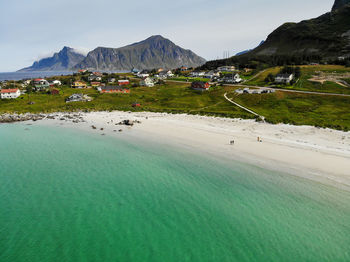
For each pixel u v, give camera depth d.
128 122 76.88
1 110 101.19
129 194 36.41
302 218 29.94
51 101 119.25
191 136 62.56
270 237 27.27
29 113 98.31
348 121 67.56
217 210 32.16
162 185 38.75
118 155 51.59
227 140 58.28
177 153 51.59
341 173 39.81
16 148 57.09
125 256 25.19
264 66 197.50
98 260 24.77
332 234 27.28
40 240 27.48
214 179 39.91
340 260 24.14
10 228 29.36
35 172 43.91
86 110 101.38
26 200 35.09
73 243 27.00
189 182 39.31
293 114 78.62
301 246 25.91
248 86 132.38
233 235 27.77
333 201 32.81
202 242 26.86
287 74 133.88
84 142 60.94
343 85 112.62
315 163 43.78
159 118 84.06
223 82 156.38
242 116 79.38
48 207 33.44
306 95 100.88
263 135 60.72
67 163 47.88
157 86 164.75
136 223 30.05
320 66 162.50
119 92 143.62
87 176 42.22
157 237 27.77
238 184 38.12
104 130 71.88
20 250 26.11
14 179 41.34
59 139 63.97
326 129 62.22
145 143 58.75
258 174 41.00
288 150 50.31
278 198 34.06
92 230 28.95
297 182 37.88
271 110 85.69
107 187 38.50
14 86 160.25
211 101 107.31
